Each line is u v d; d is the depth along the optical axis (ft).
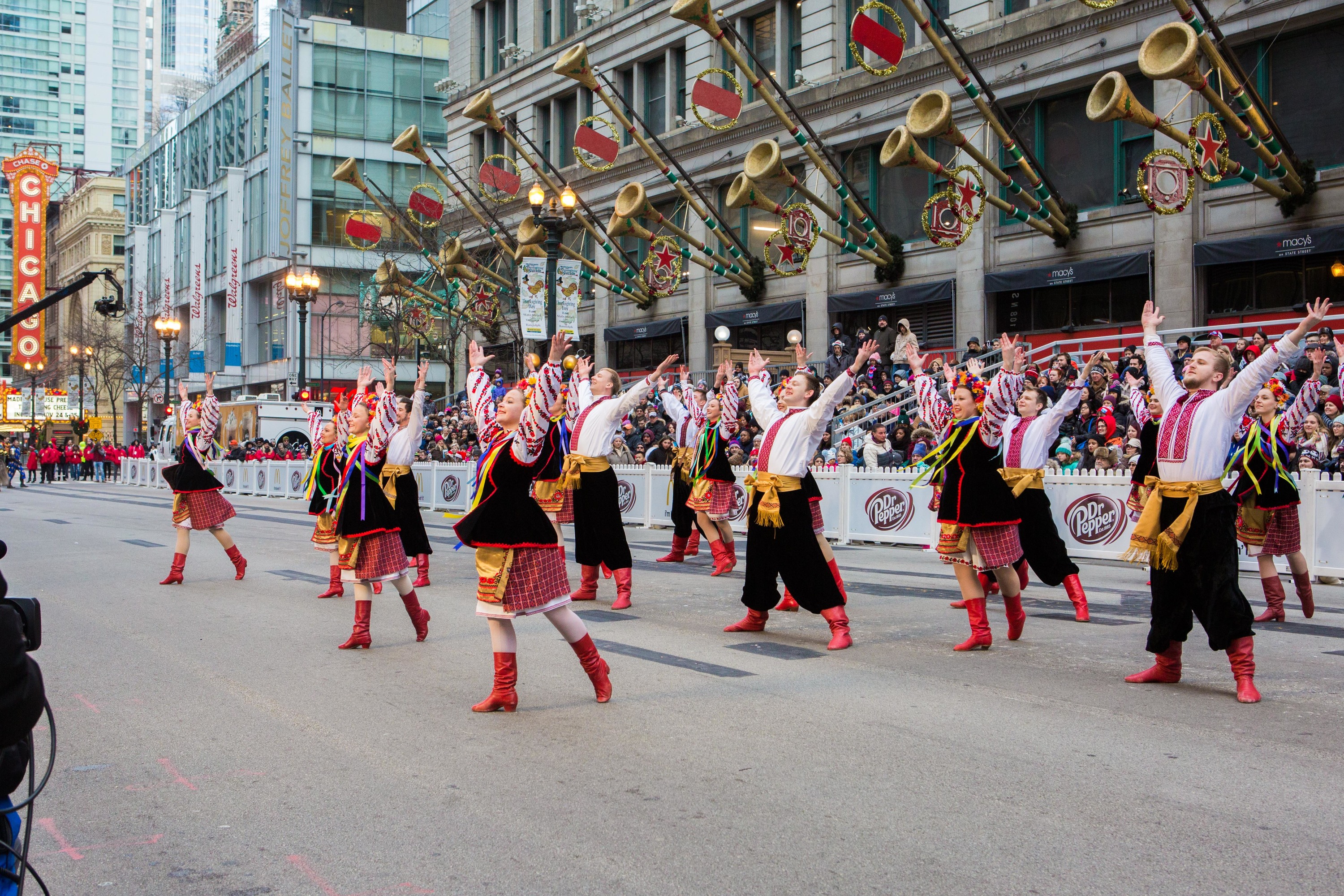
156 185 246.27
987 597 32.45
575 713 19.65
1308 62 64.39
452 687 21.94
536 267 59.41
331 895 12.08
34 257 264.72
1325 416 45.03
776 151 76.64
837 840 13.41
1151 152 70.59
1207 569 20.13
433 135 188.34
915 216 85.56
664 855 13.03
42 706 9.88
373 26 209.67
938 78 81.00
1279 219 64.80
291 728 18.93
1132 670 23.04
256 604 33.63
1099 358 28.99
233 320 195.83
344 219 182.50
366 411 26.21
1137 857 12.80
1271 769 16.08
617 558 32.14
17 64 455.22
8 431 239.09
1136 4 69.41
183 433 38.78
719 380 38.73
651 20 107.86
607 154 90.33
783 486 25.77
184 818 14.53
